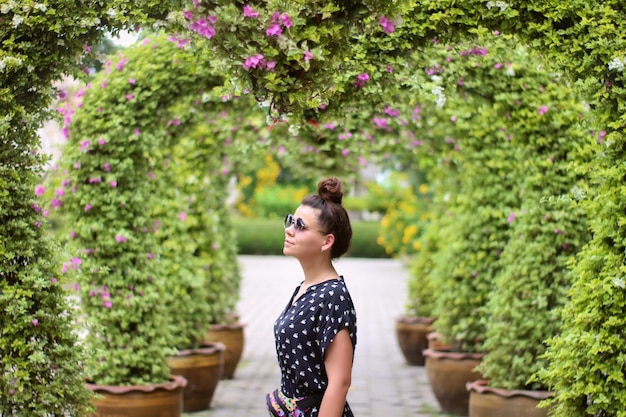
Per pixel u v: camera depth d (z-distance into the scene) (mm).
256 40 3146
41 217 4023
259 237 24578
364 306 13250
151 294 5477
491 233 6684
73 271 4316
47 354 4020
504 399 5191
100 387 5176
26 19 3568
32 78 3773
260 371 8180
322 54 3254
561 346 4148
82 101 5266
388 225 16297
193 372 6422
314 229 3139
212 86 5402
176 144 6516
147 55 5168
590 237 5273
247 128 7121
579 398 3932
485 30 3646
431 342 7418
